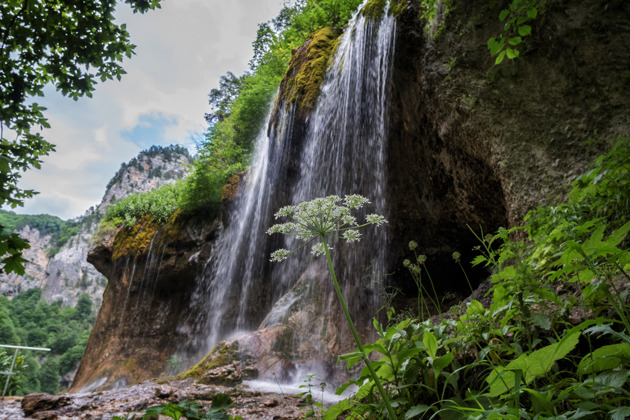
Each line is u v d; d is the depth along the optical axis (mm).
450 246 6512
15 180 4613
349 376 5531
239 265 11461
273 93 13875
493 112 4266
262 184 10586
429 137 5676
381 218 2186
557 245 2004
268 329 6738
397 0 6059
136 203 16828
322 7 10375
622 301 1479
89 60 4922
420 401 1857
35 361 73312
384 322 6984
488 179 4930
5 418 3648
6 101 4758
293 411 3602
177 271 13312
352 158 7301
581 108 3504
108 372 12922
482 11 4430
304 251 9484
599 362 1167
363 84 6746
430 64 5059
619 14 3326
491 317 1783
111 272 16375
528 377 1108
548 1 3709
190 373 5777
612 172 2244
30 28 4578
